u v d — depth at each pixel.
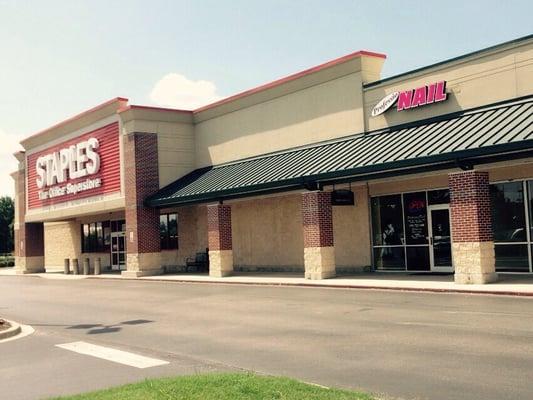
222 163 34.03
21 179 48.72
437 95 22.88
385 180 25.27
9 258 76.31
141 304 19.58
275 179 25.28
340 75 27.08
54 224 49.53
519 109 19.94
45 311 19.06
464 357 9.16
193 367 9.58
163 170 35.09
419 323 12.49
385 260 25.95
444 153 19.00
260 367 9.30
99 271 39.19
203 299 20.02
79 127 40.19
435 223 24.19
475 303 15.13
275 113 30.56
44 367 10.26
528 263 21.22
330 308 15.77
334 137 27.38
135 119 34.41
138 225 34.03
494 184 22.19
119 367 9.91
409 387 7.68
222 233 29.41
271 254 30.78
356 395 7.11
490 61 21.48
